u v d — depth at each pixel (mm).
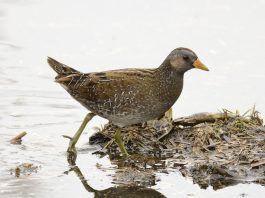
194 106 15250
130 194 11172
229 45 18375
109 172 12078
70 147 13102
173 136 13227
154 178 11820
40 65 17594
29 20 19953
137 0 21000
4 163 12336
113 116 13000
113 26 19516
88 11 20484
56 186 11406
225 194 11211
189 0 21000
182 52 12766
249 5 20750
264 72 16891
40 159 12609
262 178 11750
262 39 18656
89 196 11031
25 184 11422
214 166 11930
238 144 12648
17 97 15773
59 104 15516
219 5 20812
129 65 17359
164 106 12961
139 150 13117
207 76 16828
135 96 12727
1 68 17312
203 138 12812
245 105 15219
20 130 14047
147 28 19359
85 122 13250
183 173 12008
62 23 19750
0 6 20703
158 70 12883
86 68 17234
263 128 13047
